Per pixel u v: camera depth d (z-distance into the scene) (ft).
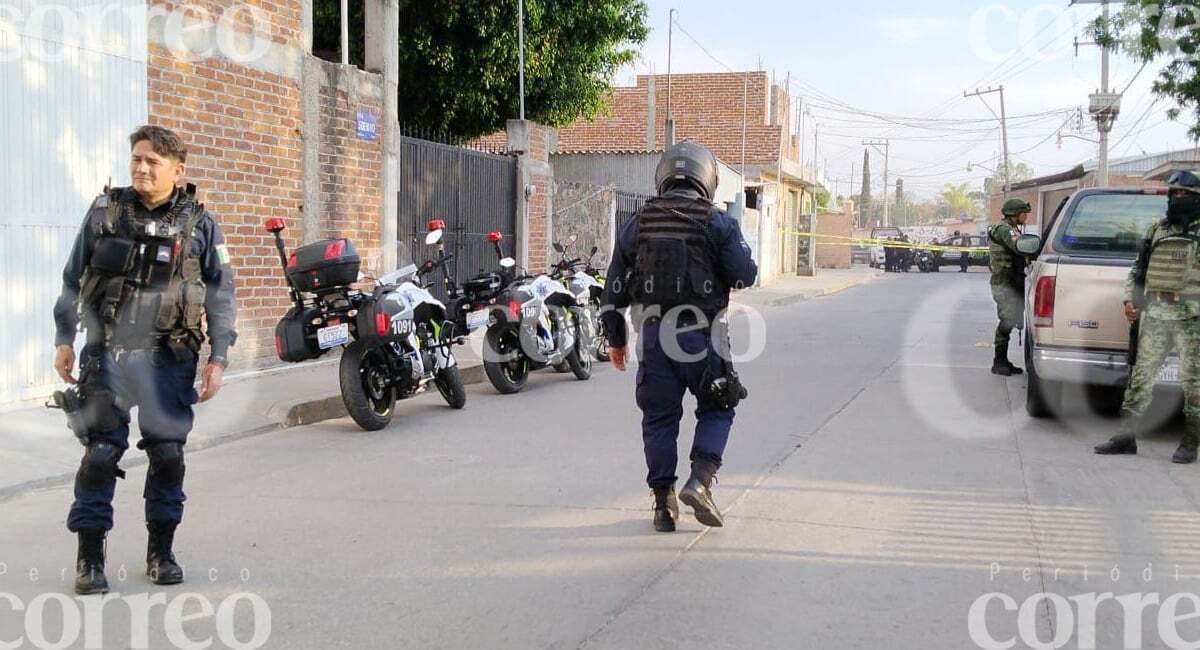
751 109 107.65
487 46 53.36
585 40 58.13
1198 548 16.55
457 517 18.25
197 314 14.47
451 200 45.75
